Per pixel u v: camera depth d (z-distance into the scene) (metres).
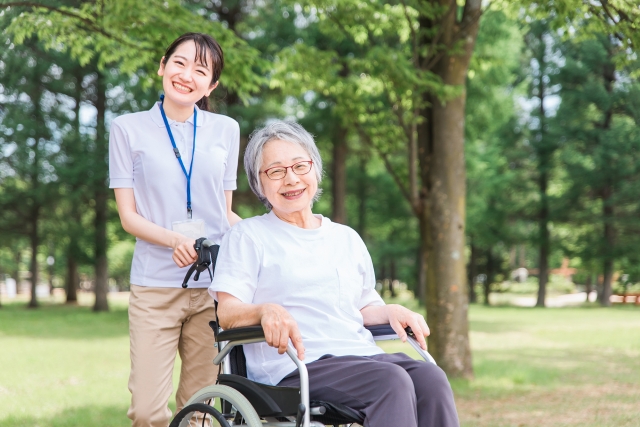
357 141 20.02
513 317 20.23
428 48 7.48
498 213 29.12
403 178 9.07
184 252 2.71
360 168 24.94
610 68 23.55
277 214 2.61
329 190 22.88
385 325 2.63
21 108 19.61
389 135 8.59
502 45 18.27
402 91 7.36
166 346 3.05
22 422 5.22
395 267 39.50
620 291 31.58
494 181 27.39
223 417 2.23
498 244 31.56
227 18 18.59
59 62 18.30
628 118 24.00
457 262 7.63
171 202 3.03
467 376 7.58
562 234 31.50
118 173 3.01
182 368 3.22
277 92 17.55
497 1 7.26
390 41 9.76
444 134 7.64
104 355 10.10
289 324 2.21
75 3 7.31
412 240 28.02
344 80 8.38
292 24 16.91
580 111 25.73
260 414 2.34
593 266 28.67
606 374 8.25
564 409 6.02
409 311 2.59
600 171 25.78
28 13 6.62
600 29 6.07
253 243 2.51
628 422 5.40
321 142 18.58
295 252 2.52
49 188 20.48
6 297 42.03
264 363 2.46
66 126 20.41
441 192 7.64
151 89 17.20
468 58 7.55
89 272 40.22
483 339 13.13
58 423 5.16
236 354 2.53
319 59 8.20
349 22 7.82
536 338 13.30
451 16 7.41
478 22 7.44
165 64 3.05
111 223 23.06
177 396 3.27
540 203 28.52
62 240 22.94
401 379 2.20
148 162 3.00
